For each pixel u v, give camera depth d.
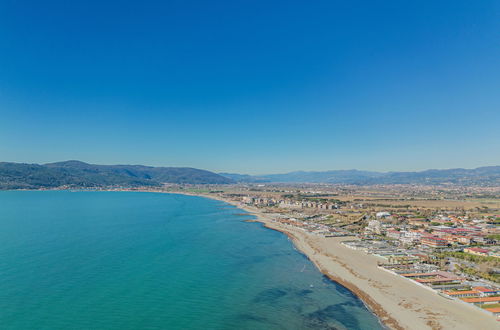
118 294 107.44
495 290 111.25
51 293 105.69
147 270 134.25
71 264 138.12
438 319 92.75
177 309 98.50
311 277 132.75
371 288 118.88
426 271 137.00
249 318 94.62
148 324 88.38
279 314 97.56
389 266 145.25
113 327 85.75
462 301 103.81
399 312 98.19
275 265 150.00
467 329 86.44
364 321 93.31
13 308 94.00
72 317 90.06
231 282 124.50
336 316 96.50
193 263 148.12
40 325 84.94
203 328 87.69
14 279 117.25
